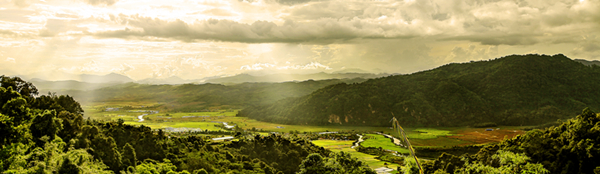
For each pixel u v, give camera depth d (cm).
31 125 7162
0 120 6488
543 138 9525
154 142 9588
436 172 9250
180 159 9444
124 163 7612
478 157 9875
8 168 5625
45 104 10719
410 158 7969
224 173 9262
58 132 7725
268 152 12019
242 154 11900
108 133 8988
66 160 5869
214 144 12788
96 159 7000
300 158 11869
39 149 6400
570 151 8631
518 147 9506
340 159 9862
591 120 9219
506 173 7394
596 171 7531
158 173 7856
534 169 7238
